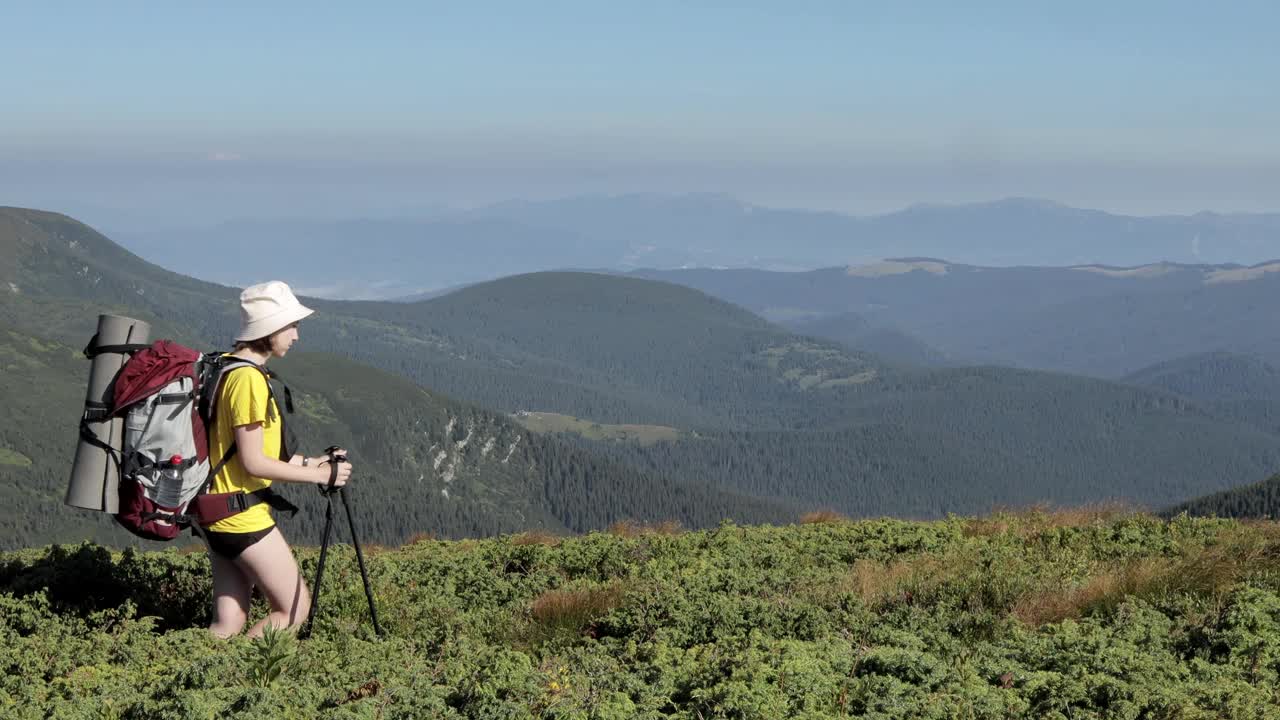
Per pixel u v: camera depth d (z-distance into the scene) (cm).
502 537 1831
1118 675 692
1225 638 773
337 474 834
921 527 1661
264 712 594
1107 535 1453
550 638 920
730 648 752
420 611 1024
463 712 624
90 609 956
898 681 671
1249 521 1553
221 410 766
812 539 1592
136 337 765
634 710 626
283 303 784
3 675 719
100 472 746
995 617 870
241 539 782
